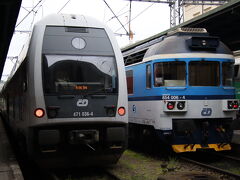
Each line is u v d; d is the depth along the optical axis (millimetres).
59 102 7172
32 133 7242
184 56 9422
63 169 8328
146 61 10102
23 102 8172
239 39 14070
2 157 8578
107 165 8766
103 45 7812
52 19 7754
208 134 9500
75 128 7391
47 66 7242
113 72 7680
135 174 7848
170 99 9273
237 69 15828
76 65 7445
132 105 11289
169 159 9547
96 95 7426
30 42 7555
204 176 6543
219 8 10789
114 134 7492
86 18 8070
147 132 10562
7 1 7652
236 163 9148
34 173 8695
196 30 10047
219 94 9617
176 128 9258
